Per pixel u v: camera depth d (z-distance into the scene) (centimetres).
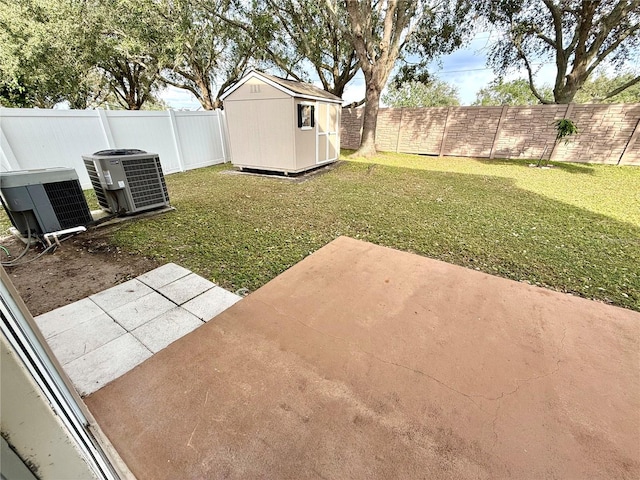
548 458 119
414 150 1109
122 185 378
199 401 142
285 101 634
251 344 178
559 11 962
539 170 793
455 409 139
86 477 86
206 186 602
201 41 1091
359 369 161
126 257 299
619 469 115
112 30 912
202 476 112
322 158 809
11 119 449
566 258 305
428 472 114
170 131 708
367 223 402
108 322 203
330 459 118
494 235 364
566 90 1052
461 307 216
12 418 66
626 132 812
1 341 61
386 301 222
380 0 970
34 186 302
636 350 177
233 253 309
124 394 145
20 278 258
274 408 138
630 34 934
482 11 992
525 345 180
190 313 213
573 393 148
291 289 237
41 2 764
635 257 308
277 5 964
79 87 1002
